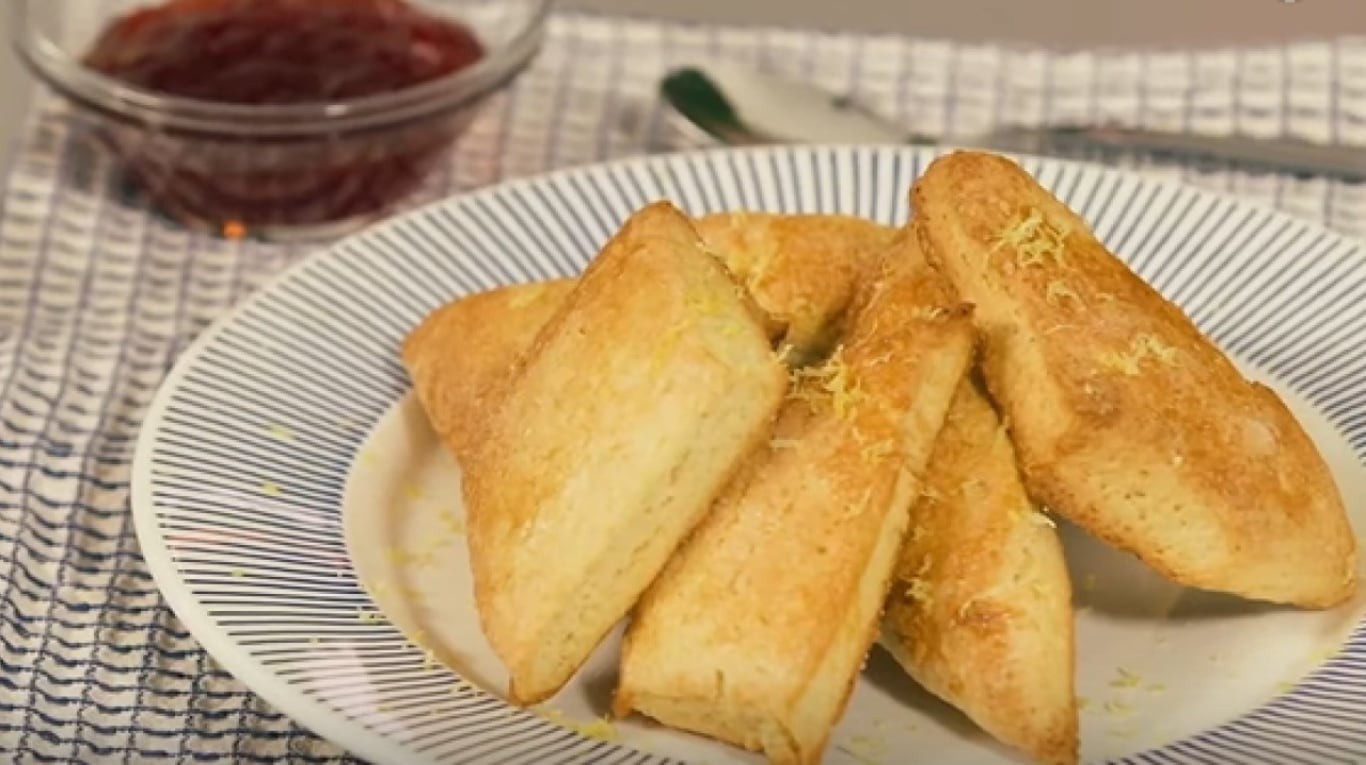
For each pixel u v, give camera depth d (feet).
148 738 1.51
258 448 1.63
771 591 1.40
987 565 1.46
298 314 1.73
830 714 1.39
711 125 2.08
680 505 1.42
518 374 1.52
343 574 1.54
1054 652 1.42
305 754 1.49
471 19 2.11
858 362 1.49
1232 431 1.48
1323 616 1.50
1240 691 1.46
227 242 1.99
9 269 1.94
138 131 1.90
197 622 1.46
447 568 1.58
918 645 1.46
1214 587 1.49
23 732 1.51
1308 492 1.49
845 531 1.42
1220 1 2.32
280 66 2.00
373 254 1.79
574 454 1.43
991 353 1.52
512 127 2.13
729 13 2.33
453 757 1.37
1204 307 1.73
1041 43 2.25
